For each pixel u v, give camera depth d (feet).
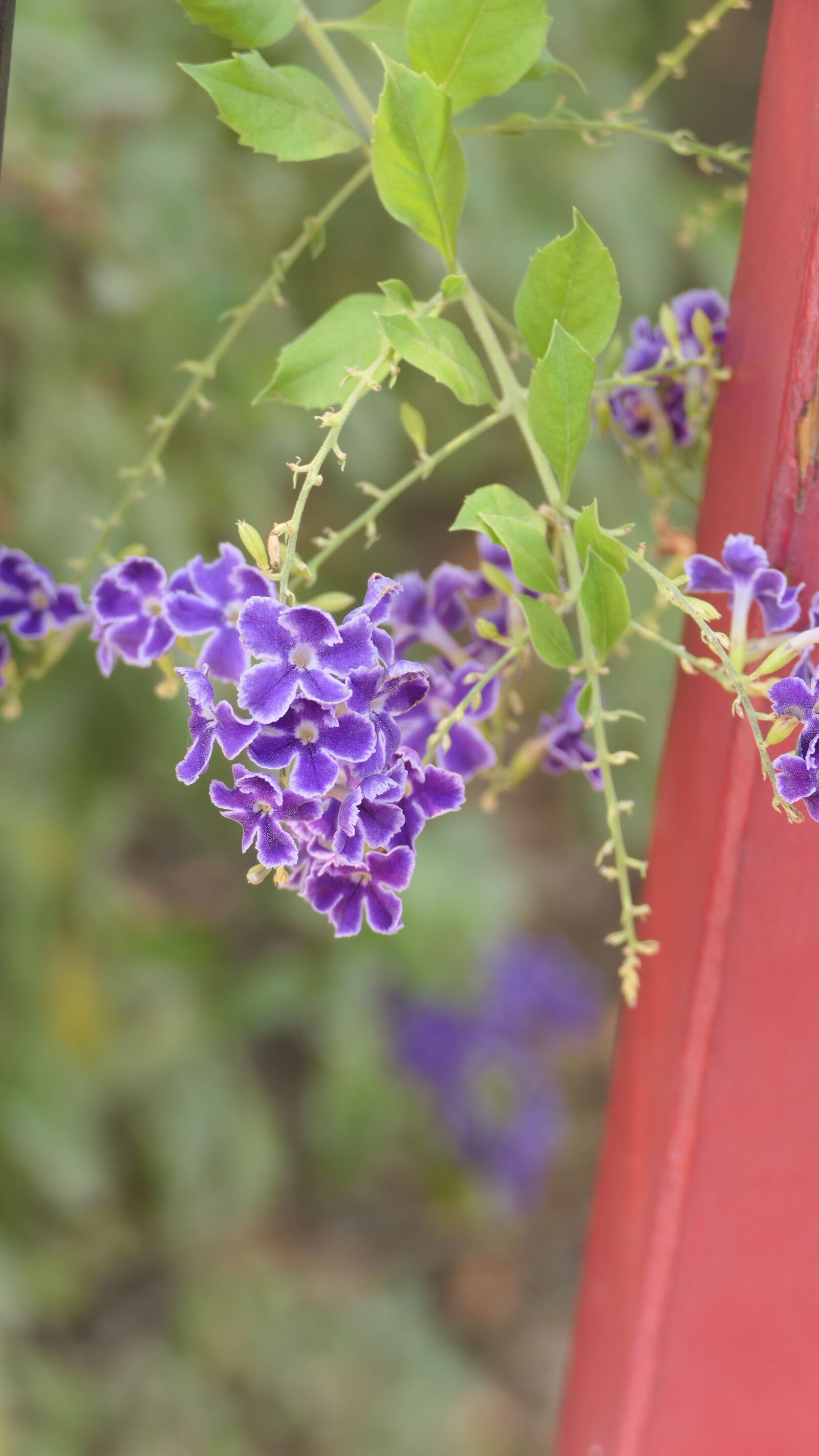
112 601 1.86
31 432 3.10
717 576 1.80
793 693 1.75
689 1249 1.97
